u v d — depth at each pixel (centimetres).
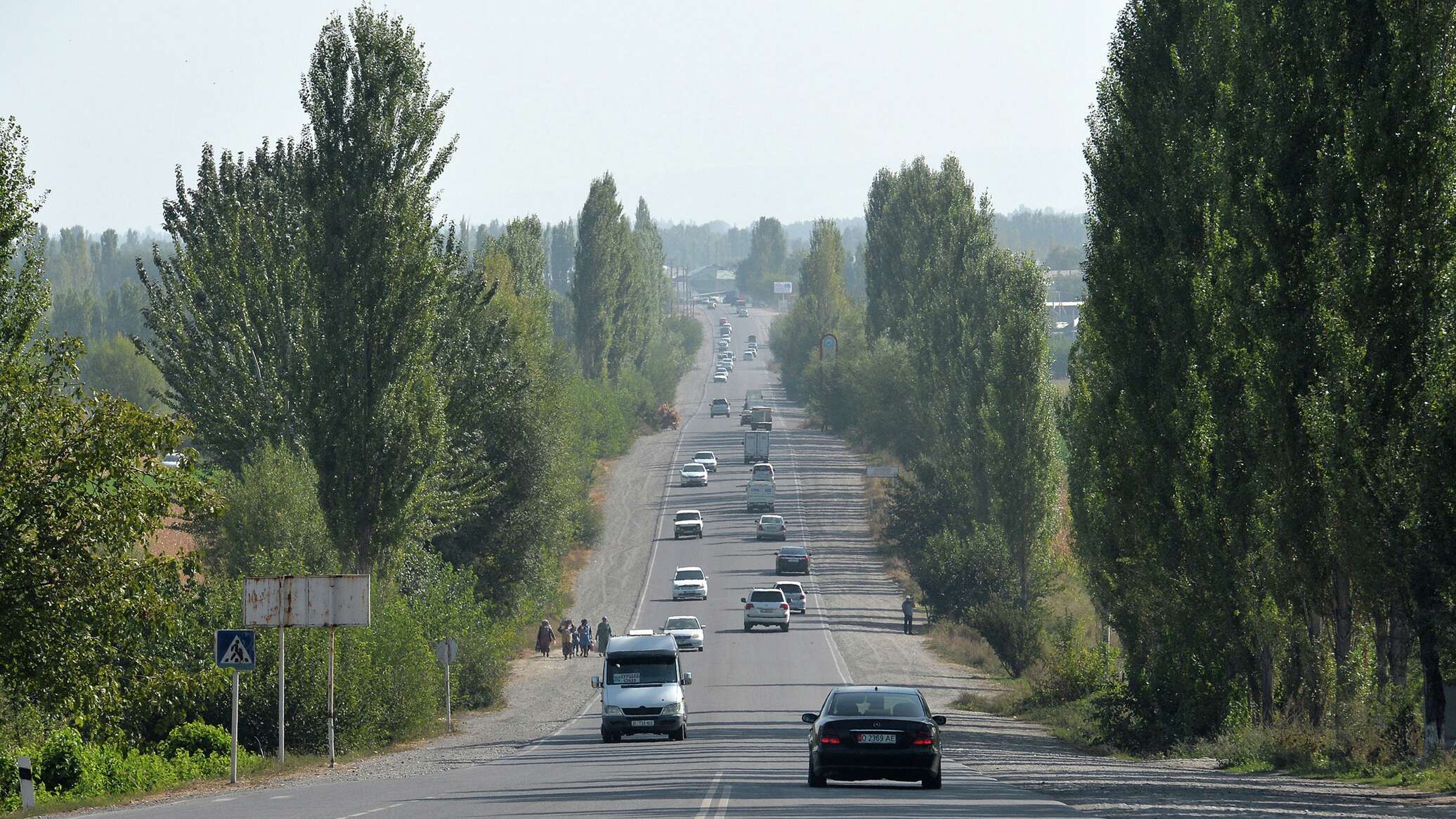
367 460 17712
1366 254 9931
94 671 9500
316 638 14750
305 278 18300
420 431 17912
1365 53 10875
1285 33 11181
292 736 14575
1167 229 13275
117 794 10288
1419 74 10112
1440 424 9225
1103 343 13625
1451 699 10262
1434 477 9212
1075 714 16250
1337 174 10494
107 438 9312
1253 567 12075
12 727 11362
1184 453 12512
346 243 17688
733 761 10631
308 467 18450
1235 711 12288
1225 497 12281
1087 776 9306
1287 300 10919
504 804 6938
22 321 9719
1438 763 8706
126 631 9688
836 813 6047
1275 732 10806
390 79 17888
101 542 9431
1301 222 10950
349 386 17700
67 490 9244
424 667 16338
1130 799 7169
